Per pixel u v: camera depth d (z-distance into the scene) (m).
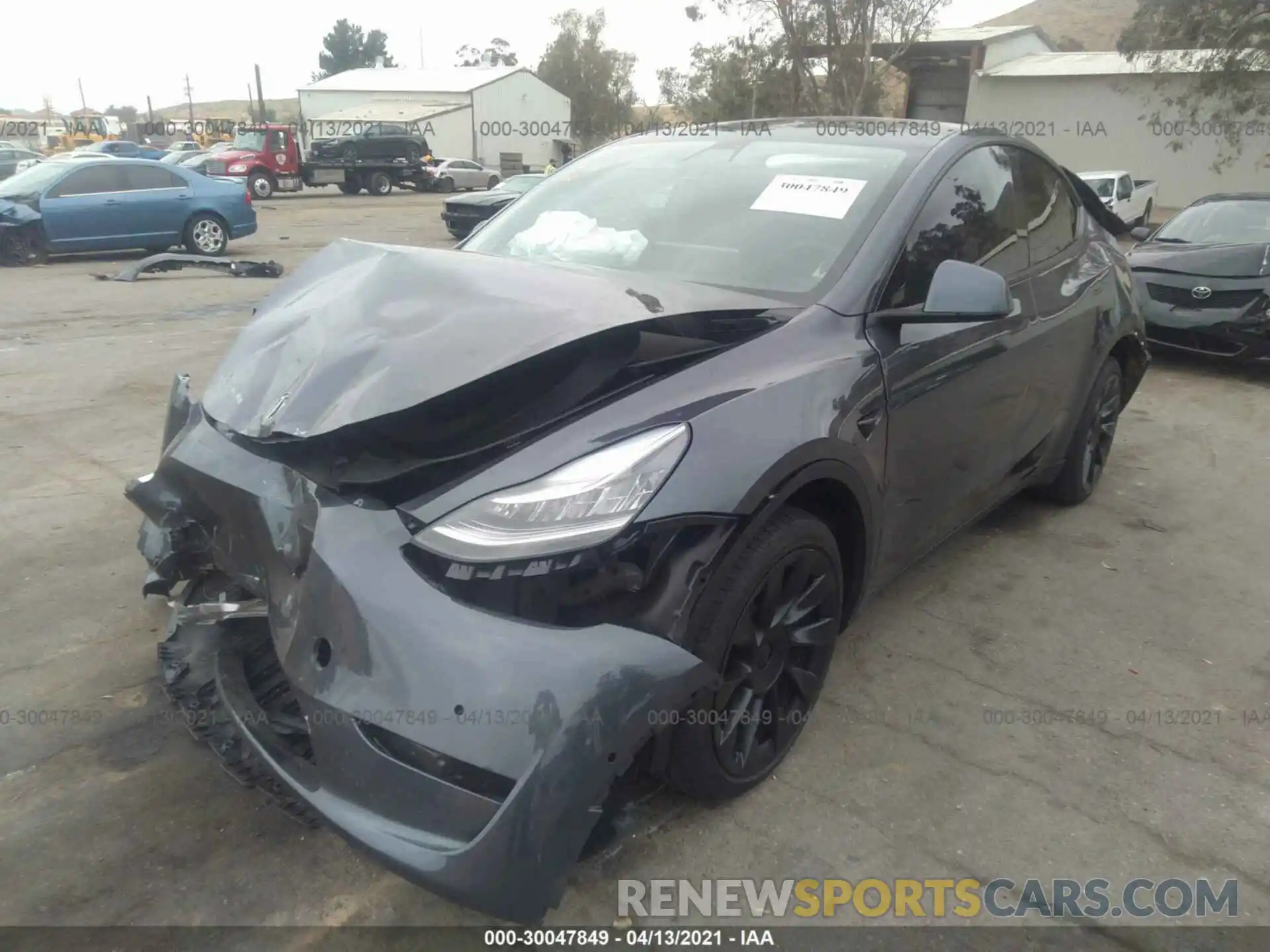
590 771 1.78
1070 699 2.99
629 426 2.01
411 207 27.69
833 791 2.52
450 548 1.85
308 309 2.45
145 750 2.62
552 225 3.27
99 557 3.78
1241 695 3.04
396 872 1.80
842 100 29.19
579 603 1.89
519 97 50.00
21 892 2.12
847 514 2.58
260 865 2.22
